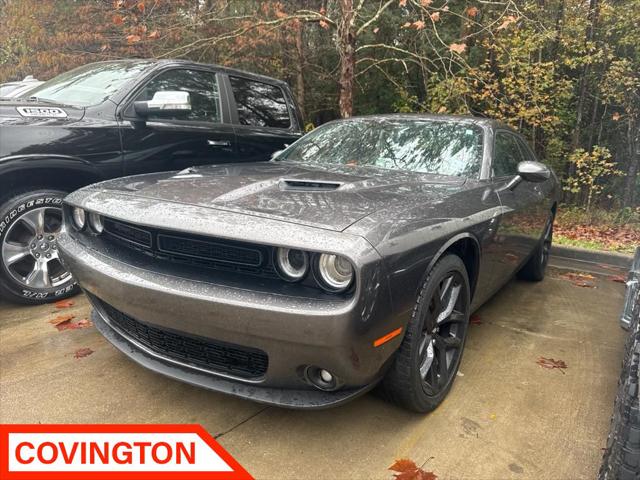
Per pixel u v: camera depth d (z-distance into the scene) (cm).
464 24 829
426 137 348
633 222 838
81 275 240
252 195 235
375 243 189
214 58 873
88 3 898
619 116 885
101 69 439
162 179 274
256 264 201
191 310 198
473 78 830
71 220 272
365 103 1059
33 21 915
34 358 283
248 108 491
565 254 614
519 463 214
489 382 282
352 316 180
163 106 366
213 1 816
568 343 342
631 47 866
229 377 210
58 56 896
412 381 224
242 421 236
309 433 228
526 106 844
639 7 802
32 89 448
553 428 240
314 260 190
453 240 237
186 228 204
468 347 327
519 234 347
